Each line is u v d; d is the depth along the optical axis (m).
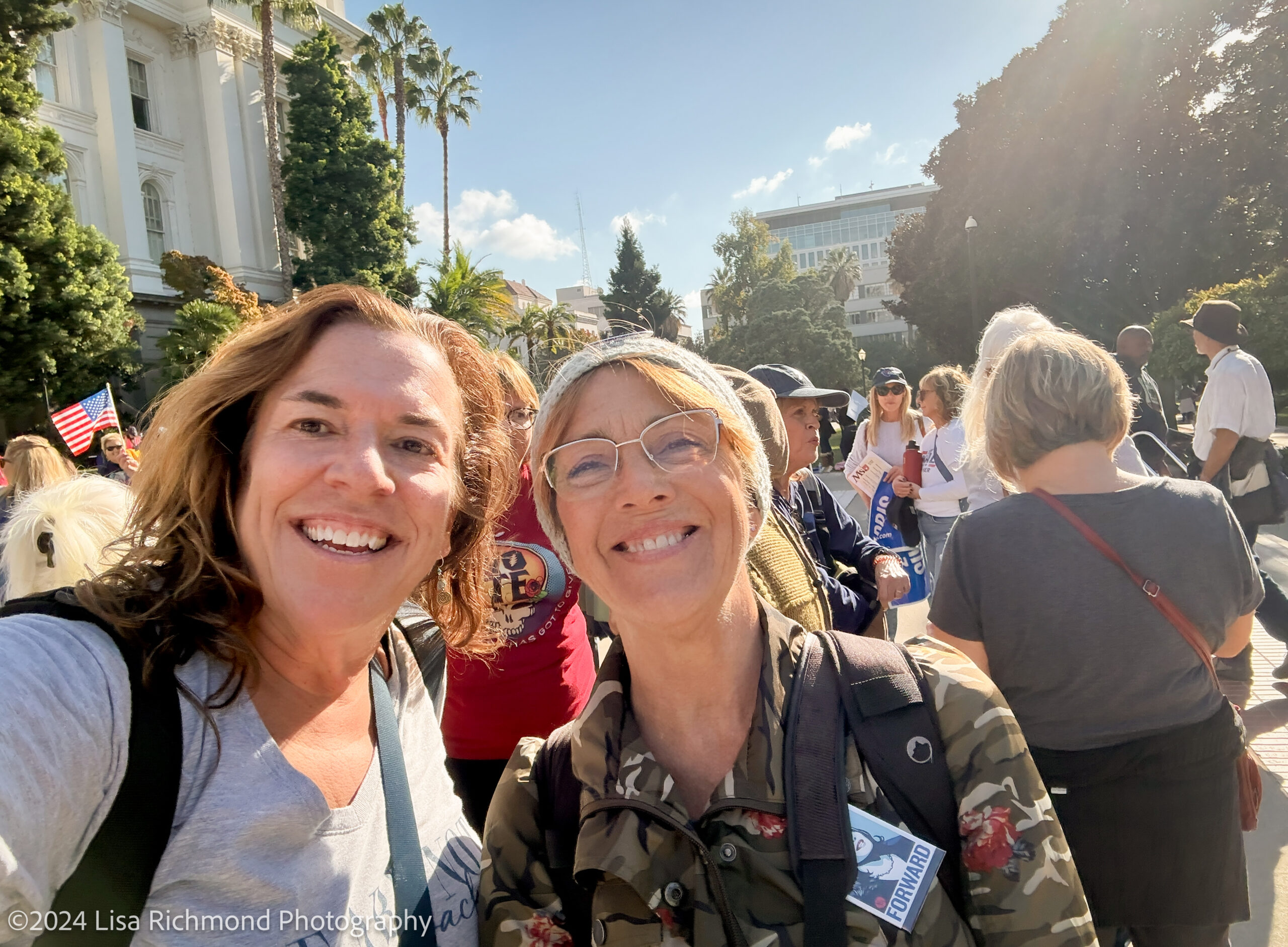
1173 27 22.83
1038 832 1.07
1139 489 1.75
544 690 2.33
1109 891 1.69
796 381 2.87
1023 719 1.76
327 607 1.16
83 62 23.17
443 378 1.37
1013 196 24.88
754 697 1.19
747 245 53.31
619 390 1.19
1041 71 24.69
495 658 2.28
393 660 1.49
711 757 1.17
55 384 17.84
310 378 1.21
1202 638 1.68
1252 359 4.42
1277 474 4.44
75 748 0.94
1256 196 23.41
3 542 2.51
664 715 1.19
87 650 1.01
